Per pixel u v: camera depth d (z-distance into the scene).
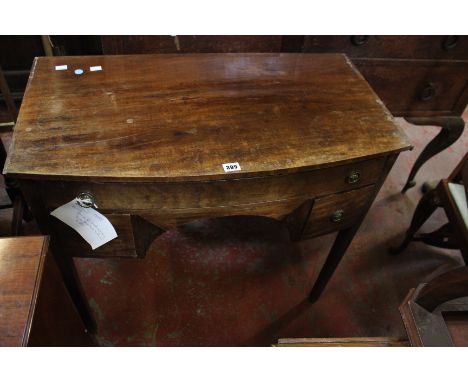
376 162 0.89
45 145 0.77
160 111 0.89
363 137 0.87
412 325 0.64
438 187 1.26
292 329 1.32
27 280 0.57
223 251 1.52
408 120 1.44
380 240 1.63
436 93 1.36
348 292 1.44
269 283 1.44
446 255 1.61
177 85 0.98
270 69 1.08
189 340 1.26
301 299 1.40
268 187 0.84
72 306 0.82
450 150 2.11
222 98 0.95
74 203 0.79
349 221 1.04
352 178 0.89
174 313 1.32
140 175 0.74
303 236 1.03
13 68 1.47
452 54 1.25
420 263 1.56
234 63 1.09
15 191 1.34
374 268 1.53
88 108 0.88
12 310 0.54
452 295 0.61
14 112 1.22
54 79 0.96
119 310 1.31
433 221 1.73
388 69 1.27
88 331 1.23
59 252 0.92
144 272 1.42
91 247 0.92
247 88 1.00
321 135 0.87
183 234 1.57
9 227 1.48
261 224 1.64
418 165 1.69
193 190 0.80
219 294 1.39
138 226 0.87
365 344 0.70
